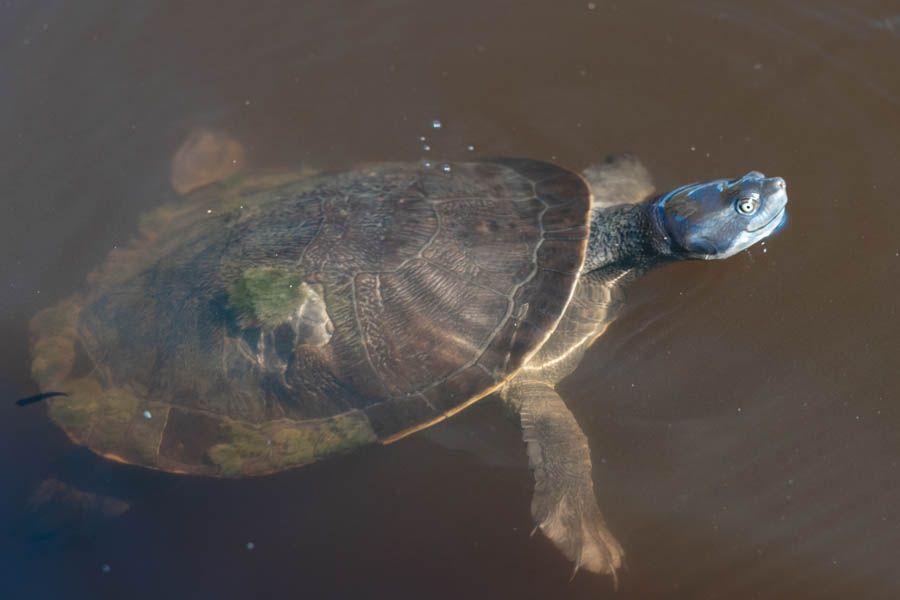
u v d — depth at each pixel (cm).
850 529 114
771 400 116
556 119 127
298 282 113
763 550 114
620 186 122
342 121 128
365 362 113
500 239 115
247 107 128
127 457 114
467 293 114
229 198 120
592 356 118
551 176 119
